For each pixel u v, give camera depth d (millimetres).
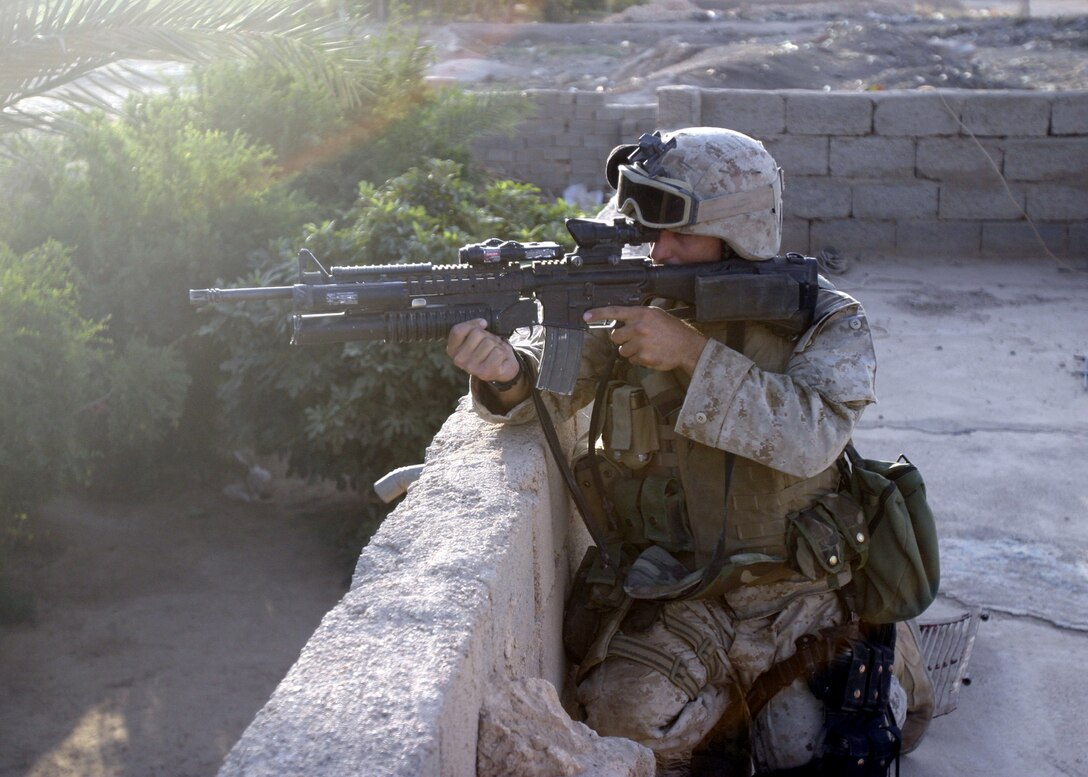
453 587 2025
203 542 7461
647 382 2830
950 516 4875
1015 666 3730
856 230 9656
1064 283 8766
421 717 1638
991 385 6559
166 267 7125
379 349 6211
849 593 2846
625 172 2652
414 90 9172
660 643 2768
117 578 7000
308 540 7516
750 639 2797
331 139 8602
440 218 6738
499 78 21688
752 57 21719
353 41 6070
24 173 7324
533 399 2770
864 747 2656
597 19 31844
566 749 2045
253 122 8328
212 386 7527
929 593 2822
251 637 6414
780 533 2740
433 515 2373
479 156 14523
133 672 6086
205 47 5430
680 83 20141
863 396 2652
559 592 2959
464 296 2535
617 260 2619
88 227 7012
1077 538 4645
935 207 9523
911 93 9422
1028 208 9422
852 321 2732
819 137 9516
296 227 7504
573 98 14281
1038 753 3311
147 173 7332
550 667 2750
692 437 2619
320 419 6379
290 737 1593
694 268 2662
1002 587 4250
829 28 24359
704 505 2764
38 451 5820
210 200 7410
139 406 6500
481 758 1957
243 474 8258
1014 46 24125
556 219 7109
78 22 5168
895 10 31391
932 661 3596
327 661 1793
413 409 6379
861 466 2887
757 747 2830
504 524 2309
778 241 2740
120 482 7945
